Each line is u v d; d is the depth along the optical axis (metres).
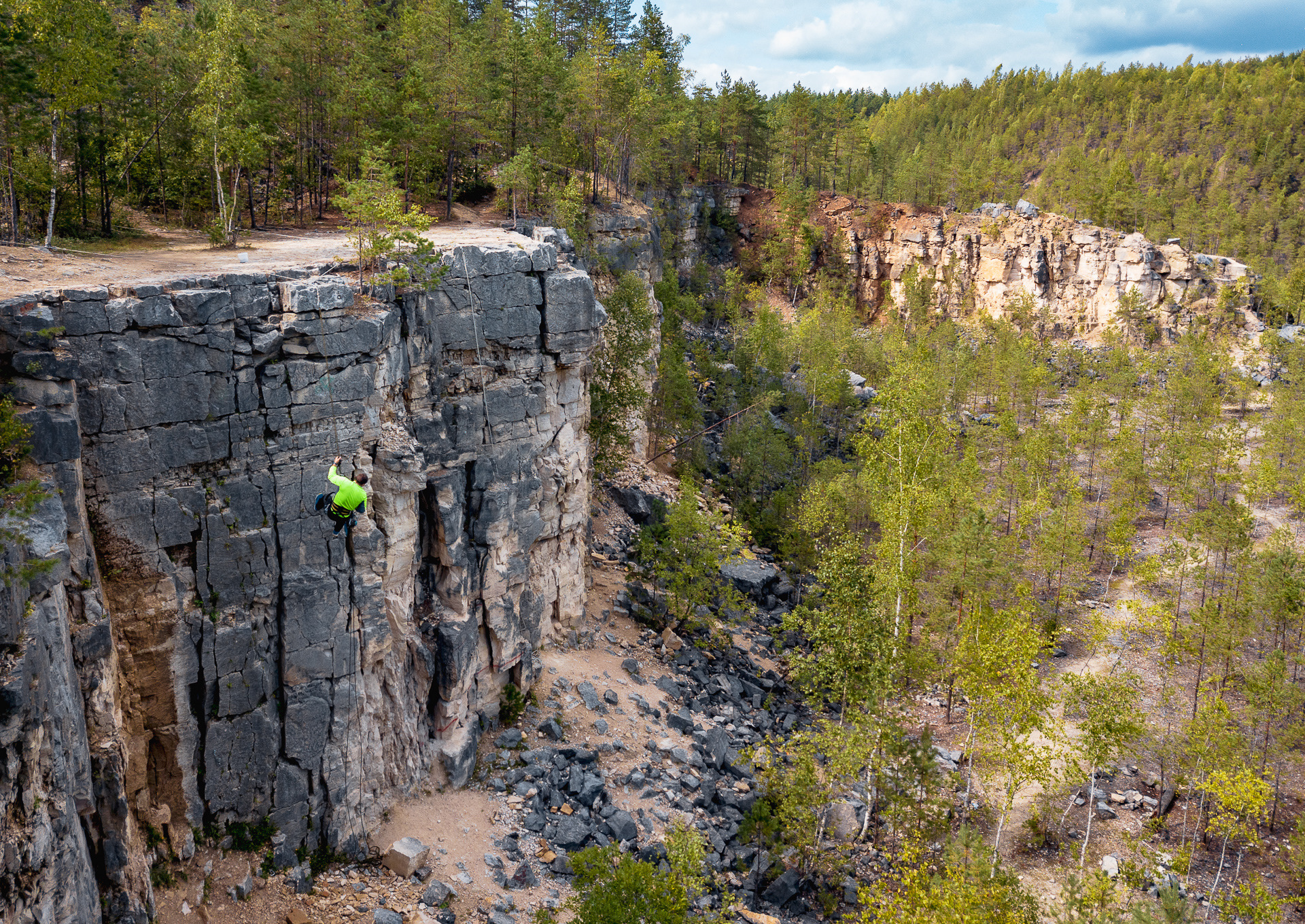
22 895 17.05
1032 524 66.69
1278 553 47.88
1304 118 193.12
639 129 89.81
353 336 26.92
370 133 52.44
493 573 34.97
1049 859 36.66
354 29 56.47
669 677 43.03
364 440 28.20
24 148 36.22
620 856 23.86
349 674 27.89
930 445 48.31
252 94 47.19
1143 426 92.56
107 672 21.97
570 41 108.94
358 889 26.78
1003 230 135.12
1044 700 36.38
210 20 50.84
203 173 46.78
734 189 135.25
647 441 73.12
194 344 23.80
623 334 56.56
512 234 45.38
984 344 110.56
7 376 20.86
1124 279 129.75
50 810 18.16
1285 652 48.25
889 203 142.50
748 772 37.62
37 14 32.66
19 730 16.86
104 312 22.23
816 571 53.00
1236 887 34.59
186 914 24.06
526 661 36.72
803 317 110.31
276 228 47.94
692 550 46.88
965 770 42.00
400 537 29.70
